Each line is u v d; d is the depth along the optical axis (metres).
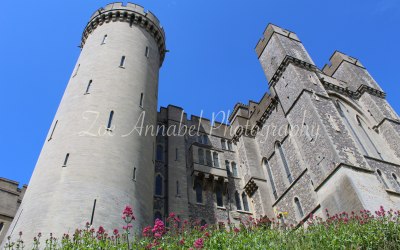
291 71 30.52
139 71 26.50
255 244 13.00
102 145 20.33
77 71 25.86
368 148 28.44
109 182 18.86
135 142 22.02
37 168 20.12
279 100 31.41
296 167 27.45
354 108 32.88
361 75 36.09
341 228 14.41
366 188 20.38
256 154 33.66
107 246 12.91
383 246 12.79
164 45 32.72
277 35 34.88
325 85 31.67
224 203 29.48
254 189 30.83
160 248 11.58
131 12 30.41
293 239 14.10
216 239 13.14
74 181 18.22
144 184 20.86
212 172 30.33
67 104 23.08
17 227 17.02
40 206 17.27
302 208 25.38
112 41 27.52
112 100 22.98
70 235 15.89
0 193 27.97
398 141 29.14
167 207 26.22
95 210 17.30
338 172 21.72
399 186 25.16
